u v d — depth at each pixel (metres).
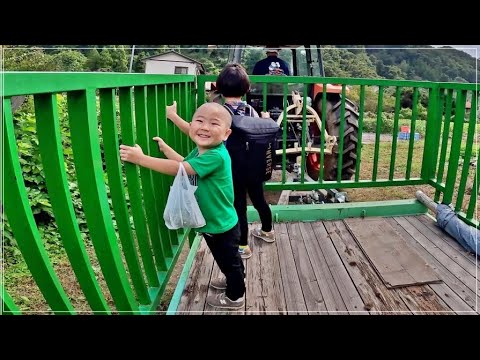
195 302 2.10
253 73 4.54
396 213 3.37
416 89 3.35
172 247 2.35
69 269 3.01
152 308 1.72
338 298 2.15
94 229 1.29
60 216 1.12
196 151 1.85
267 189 3.40
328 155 4.52
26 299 2.58
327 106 4.53
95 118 1.21
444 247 2.80
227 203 1.82
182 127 2.12
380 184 3.50
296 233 2.98
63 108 4.18
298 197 4.54
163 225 2.12
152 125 1.88
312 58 5.32
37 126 1.03
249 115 2.30
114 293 1.41
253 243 2.79
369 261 2.55
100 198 1.25
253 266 2.48
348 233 2.99
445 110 3.29
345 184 3.46
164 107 2.06
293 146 4.59
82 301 2.67
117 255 1.38
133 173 1.61
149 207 1.88
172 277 3.02
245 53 5.22
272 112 4.48
